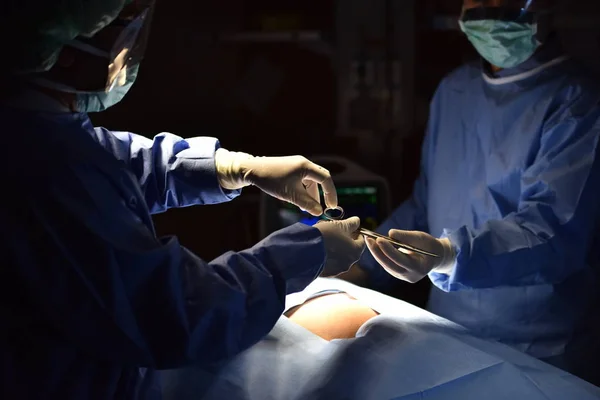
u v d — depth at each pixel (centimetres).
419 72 247
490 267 130
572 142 140
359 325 128
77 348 100
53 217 92
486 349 124
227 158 136
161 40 256
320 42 255
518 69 155
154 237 98
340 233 117
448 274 133
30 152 94
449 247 130
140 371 112
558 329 151
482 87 165
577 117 140
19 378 97
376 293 143
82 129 103
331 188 131
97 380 102
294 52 263
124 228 95
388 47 240
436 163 173
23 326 96
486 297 157
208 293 97
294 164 131
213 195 137
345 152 267
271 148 272
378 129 245
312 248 108
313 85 265
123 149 137
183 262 100
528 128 150
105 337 94
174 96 264
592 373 152
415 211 183
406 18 236
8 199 91
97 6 96
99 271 92
